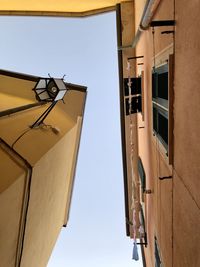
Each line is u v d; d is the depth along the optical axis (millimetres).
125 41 8891
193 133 2488
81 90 8352
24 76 7273
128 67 7785
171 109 3324
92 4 9227
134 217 8539
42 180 4426
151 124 5457
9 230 3324
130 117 8820
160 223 4883
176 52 3047
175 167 3326
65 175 7488
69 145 6957
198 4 2219
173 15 3127
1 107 5121
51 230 6730
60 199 7457
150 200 6406
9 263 3570
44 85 5125
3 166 3250
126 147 9523
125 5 8891
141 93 7332
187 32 2562
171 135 3398
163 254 4660
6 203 3008
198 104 2314
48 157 4523
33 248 4906
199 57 2248
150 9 4445
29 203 3902
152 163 5617
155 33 4523
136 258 7324
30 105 5738
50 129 5359
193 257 2615
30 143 4152
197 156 2389
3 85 7125
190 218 2689
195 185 2477
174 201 3459
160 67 4109
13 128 4352
